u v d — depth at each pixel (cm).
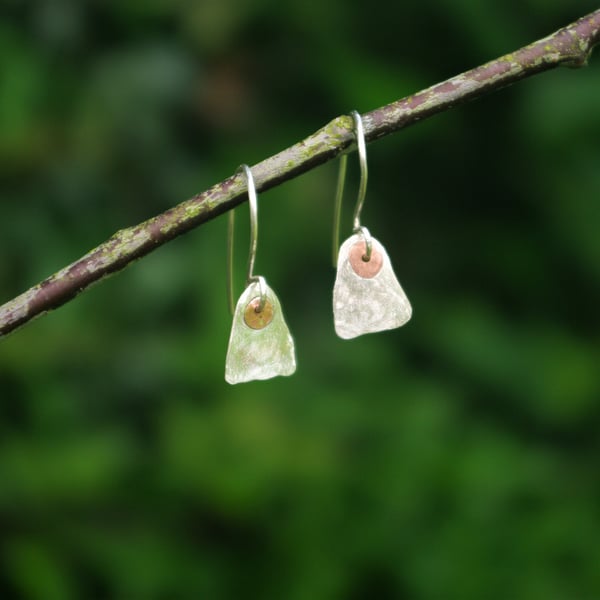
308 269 92
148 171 91
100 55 92
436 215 99
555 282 95
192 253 87
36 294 48
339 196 52
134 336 88
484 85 49
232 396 81
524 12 92
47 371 84
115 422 85
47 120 89
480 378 89
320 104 94
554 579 74
